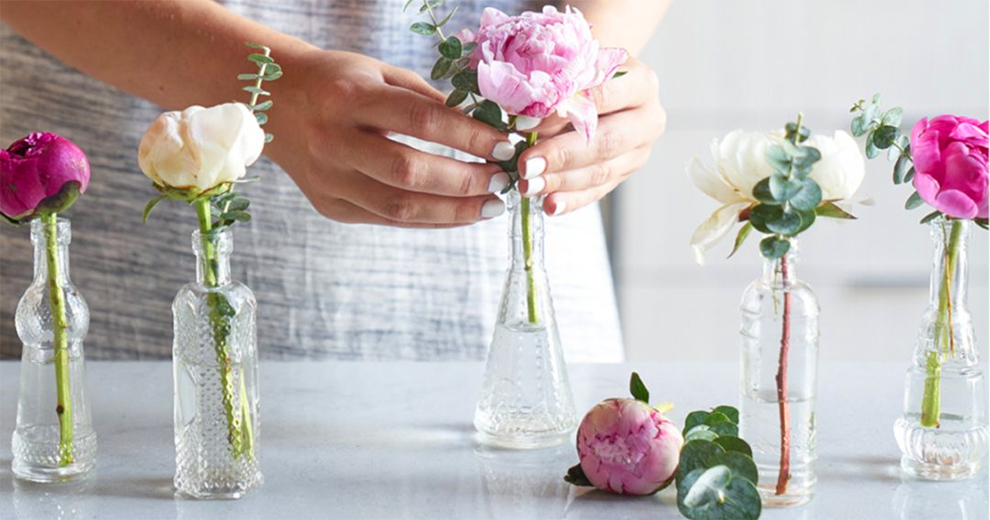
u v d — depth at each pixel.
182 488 1.38
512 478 1.40
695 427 1.38
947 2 2.60
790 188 1.29
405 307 1.80
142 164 1.31
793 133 1.30
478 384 1.59
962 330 1.38
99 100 1.80
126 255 1.82
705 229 1.33
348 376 1.60
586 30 1.36
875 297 2.73
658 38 2.60
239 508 1.36
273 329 1.80
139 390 1.57
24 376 1.39
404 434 1.48
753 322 1.34
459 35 1.42
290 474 1.41
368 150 1.45
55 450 1.39
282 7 1.79
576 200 1.51
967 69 2.62
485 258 1.80
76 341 1.40
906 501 1.36
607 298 1.85
